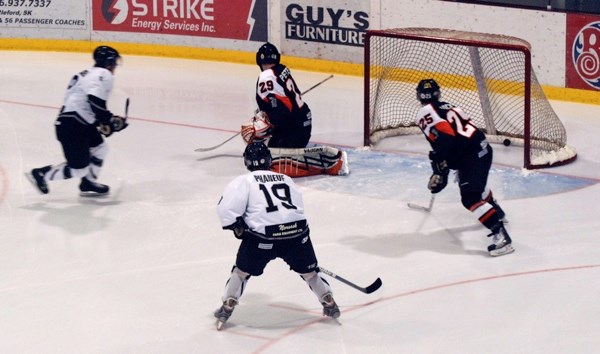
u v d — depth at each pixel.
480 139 15.95
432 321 13.77
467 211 18.16
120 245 16.61
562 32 25.62
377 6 27.86
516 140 22.41
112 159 21.25
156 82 27.97
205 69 29.58
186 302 14.46
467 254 16.19
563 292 14.64
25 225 17.45
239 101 26.17
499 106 23.30
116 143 22.41
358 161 21.20
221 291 14.83
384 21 27.86
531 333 13.38
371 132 22.67
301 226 12.98
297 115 19.69
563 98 26.00
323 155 20.06
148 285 15.05
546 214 17.97
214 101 26.11
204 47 30.61
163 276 15.37
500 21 26.36
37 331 13.59
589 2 25.55
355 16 28.20
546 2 26.45
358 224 17.53
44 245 16.59
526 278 15.16
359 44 28.34
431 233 17.11
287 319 13.88
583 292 14.63
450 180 19.86
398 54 24.02
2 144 22.22
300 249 13.07
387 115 23.67
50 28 31.45
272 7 29.39
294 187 13.14
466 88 25.31
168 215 17.97
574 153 21.52
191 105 25.69
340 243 16.64
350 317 13.93
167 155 21.58
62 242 16.72
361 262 15.85
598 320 13.75
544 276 15.23
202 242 16.72
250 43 30.02
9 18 31.47
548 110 21.97
